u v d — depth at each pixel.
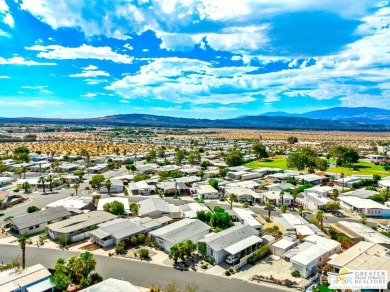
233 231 76.69
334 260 62.41
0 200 108.56
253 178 159.38
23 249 60.81
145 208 102.19
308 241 73.88
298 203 115.44
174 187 129.75
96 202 113.44
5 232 85.25
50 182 133.00
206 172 166.12
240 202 117.50
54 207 96.25
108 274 62.53
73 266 58.09
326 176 160.25
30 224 84.75
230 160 198.12
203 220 91.44
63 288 54.56
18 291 52.47
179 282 59.59
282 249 70.38
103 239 76.19
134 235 78.69
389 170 185.00
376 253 64.69
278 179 155.12
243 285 58.56
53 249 74.44
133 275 62.31
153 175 166.12
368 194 119.88
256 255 68.75
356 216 101.94
